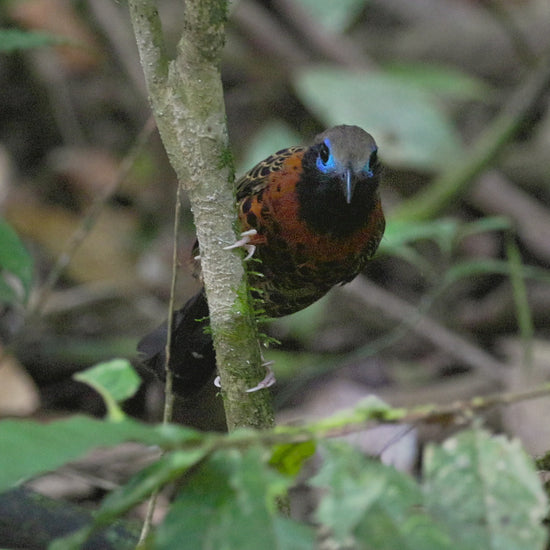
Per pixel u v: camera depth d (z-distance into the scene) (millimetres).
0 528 5879
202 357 7801
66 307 12359
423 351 12977
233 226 5105
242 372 5434
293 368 12148
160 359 7828
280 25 16109
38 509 5949
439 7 18281
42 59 16250
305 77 13609
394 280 14406
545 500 2898
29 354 11477
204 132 4789
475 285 14055
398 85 13562
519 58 16781
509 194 14609
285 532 2705
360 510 2797
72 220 13984
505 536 2844
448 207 14609
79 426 2713
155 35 4648
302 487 9000
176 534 2756
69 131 16016
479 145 13344
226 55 16688
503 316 13117
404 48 17641
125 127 16297
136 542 5844
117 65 16562
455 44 17516
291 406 11844
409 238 9328
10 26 15336
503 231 14445
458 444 3010
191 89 4695
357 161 7469
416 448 9836
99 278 13172
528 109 13195
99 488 8828
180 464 2846
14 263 6504
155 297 13172
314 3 15438
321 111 13461
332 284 8281
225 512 2768
